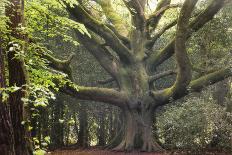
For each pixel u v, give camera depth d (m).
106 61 24.64
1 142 7.75
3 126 7.75
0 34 8.60
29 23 12.47
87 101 28.75
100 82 25.39
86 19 21.22
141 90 24.06
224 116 19.03
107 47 27.05
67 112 28.72
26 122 8.44
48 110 26.97
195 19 21.47
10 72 8.59
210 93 21.08
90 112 29.91
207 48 23.23
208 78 21.95
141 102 23.94
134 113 23.98
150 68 25.17
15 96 8.41
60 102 27.56
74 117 28.95
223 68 21.95
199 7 23.73
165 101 23.39
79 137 29.38
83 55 27.81
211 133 19.11
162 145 23.83
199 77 23.42
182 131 19.53
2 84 7.87
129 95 24.02
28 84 8.27
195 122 19.12
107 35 22.47
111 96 23.56
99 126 30.95
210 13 20.94
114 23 26.66
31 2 11.64
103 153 22.56
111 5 27.72
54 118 27.73
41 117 26.25
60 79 11.88
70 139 32.94
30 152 8.49
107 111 29.98
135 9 23.56
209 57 23.17
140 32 25.23
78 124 32.84
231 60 20.52
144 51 25.08
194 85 21.91
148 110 24.09
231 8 22.73
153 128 24.23
